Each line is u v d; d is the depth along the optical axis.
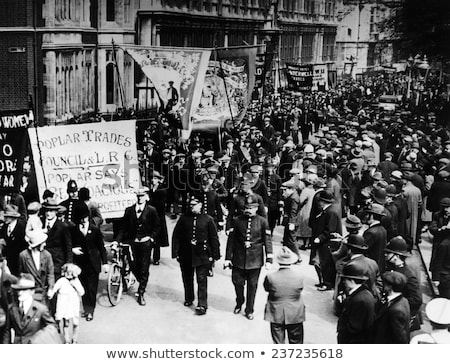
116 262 10.08
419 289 7.90
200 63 14.58
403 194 12.12
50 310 8.48
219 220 12.20
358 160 15.38
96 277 9.30
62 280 8.21
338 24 28.11
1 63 19.23
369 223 9.60
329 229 10.38
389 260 7.88
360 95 26.50
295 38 29.41
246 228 9.43
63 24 19.84
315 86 26.19
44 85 19.41
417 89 25.80
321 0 29.25
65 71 20.23
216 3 25.75
